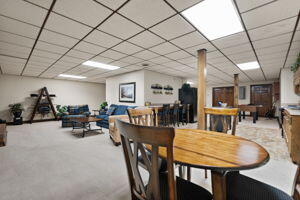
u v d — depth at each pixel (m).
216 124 1.94
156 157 0.69
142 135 0.69
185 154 0.93
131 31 2.31
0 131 3.26
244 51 3.21
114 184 1.76
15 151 2.86
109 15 1.87
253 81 8.66
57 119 7.28
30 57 3.69
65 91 7.94
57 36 2.48
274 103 7.75
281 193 0.90
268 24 2.05
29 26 2.13
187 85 6.46
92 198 1.52
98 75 6.56
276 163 2.34
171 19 1.96
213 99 10.32
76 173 2.02
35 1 1.59
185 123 6.09
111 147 3.11
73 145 3.24
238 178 1.07
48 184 1.76
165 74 6.20
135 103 5.54
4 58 3.77
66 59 3.89
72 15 1.87
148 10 1.76
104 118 5.09
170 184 0.67
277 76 6.83
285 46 2.89
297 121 2.39
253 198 0.86
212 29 2.23
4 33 2.35
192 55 3.53
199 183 1.81
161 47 2.99
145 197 0.79
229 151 0.99
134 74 5.59
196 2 1.62
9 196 1.54
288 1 1.57
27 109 6.71
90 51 3.25
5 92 6.20
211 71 5.55
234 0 1.57
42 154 2.71
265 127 5.29
